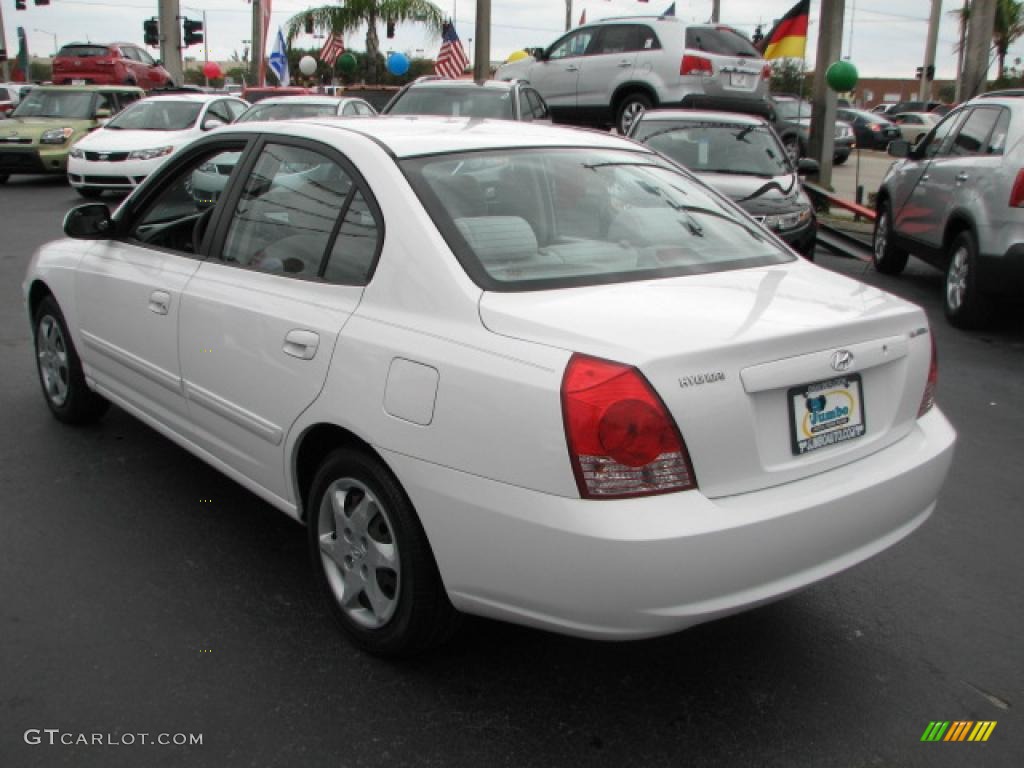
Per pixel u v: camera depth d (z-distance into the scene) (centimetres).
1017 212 742
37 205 1471
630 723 294
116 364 451
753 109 1412
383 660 321
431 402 277
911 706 306
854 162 2888
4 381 609
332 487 324
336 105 1425
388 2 2705
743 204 905
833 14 1619
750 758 280
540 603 262
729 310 286
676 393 252
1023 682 320
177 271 401
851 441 293
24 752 273
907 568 396
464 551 274
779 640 342
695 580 252
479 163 340
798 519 265
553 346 262
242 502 440
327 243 334
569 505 251
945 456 316
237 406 360
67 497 440
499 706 300
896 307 311
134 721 288
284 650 326
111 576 372
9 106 2580
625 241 336
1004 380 673
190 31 2647
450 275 291
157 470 473
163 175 439
